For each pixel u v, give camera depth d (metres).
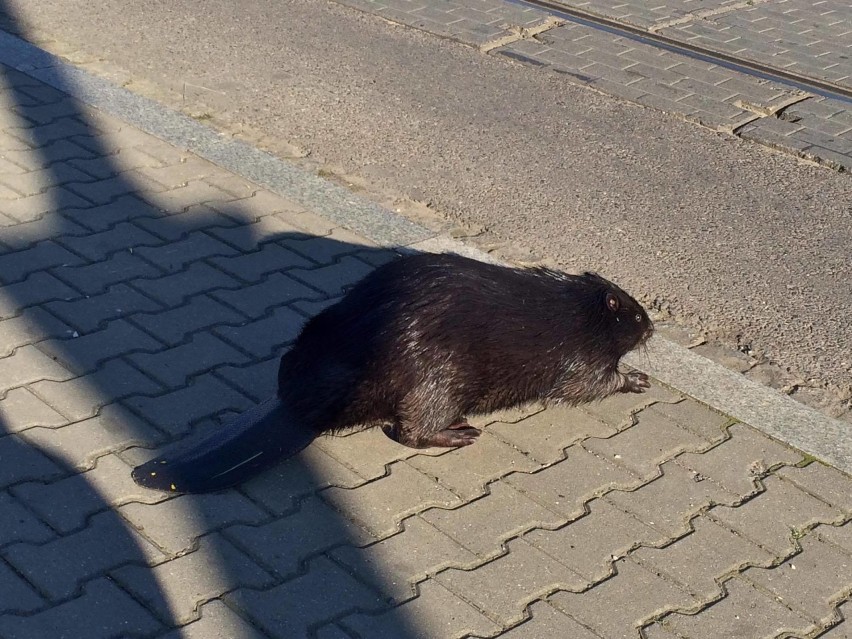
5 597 2.05
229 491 2.34
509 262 3.25
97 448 2.40
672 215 3.58
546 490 2.43
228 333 2.81
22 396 2.53
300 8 5.23
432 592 2.15
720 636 2.12
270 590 2.12
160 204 3.36
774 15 5.41
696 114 4.29
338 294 3.01
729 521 2.38
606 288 2.60
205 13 5.05
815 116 4.31
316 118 4.05
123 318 2.82
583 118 4.22
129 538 2.20
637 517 2.37
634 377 2.75
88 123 3.82
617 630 2.11
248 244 3.20
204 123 3.93
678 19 5.28
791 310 3.12
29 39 4.52
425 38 4.94
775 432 2.64
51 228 3.18
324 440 2.51
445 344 2.41
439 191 3.63
